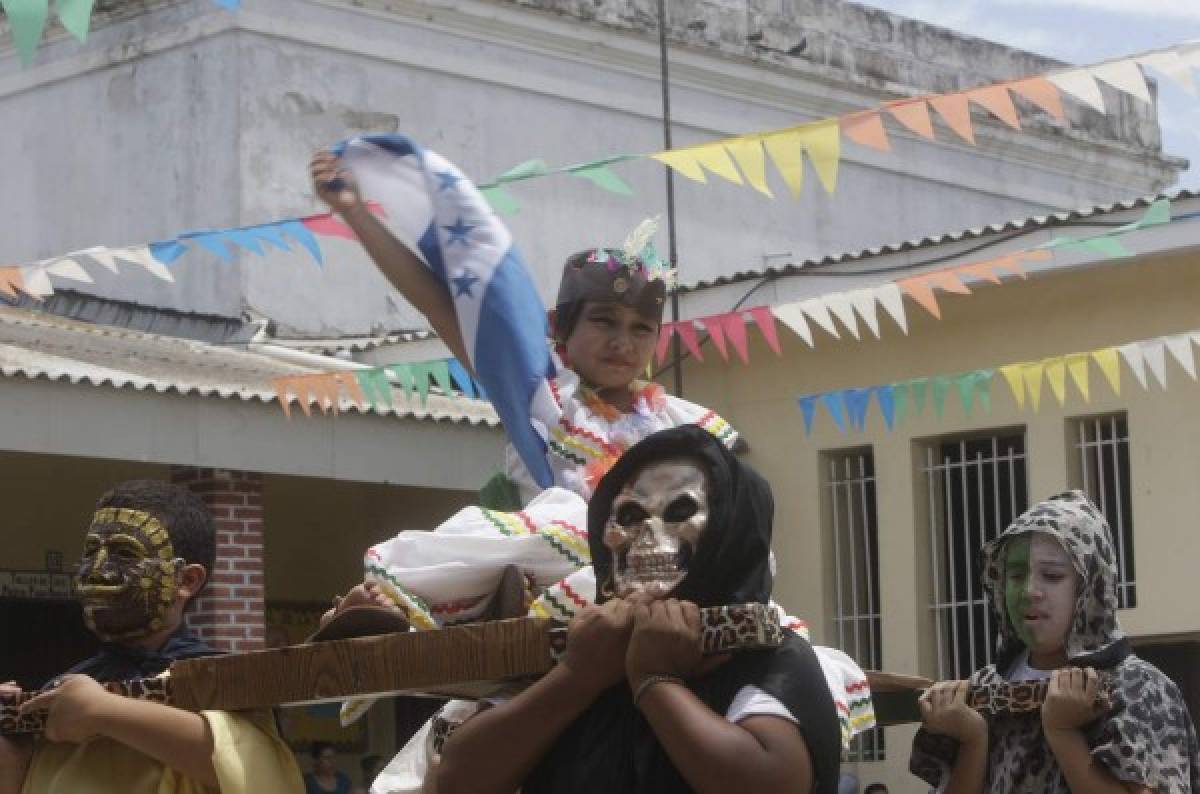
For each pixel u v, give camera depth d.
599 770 3.92
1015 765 5.27
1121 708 5.17
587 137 21.25
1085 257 15.32
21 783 4.65
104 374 14.36
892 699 5.64
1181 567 15.20
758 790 3.71
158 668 4.83
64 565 16.80
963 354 16.23
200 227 19.64
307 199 19.75
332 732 17.39
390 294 20.14
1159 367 8.55
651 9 21.41
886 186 23.09
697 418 4.86
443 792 3.93
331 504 18.14
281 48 19.73
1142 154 24.88
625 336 4.75
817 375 16.88
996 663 5.57
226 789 4.35
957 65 23.55
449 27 20.50
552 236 20.92
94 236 20.53
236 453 14.66
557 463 4.69
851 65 22.73
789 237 22.34
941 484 16.55
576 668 3.84
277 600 17.94
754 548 3.97
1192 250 15.05
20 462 15.67
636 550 3.96
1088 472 15.80
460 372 7.88
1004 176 24.03
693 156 5.61
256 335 18.77
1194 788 5.26
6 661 16.48
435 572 4.44
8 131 21.33
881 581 16.61
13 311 16.48
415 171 4.53
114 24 20.50
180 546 4.90
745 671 3.85
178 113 19.95
